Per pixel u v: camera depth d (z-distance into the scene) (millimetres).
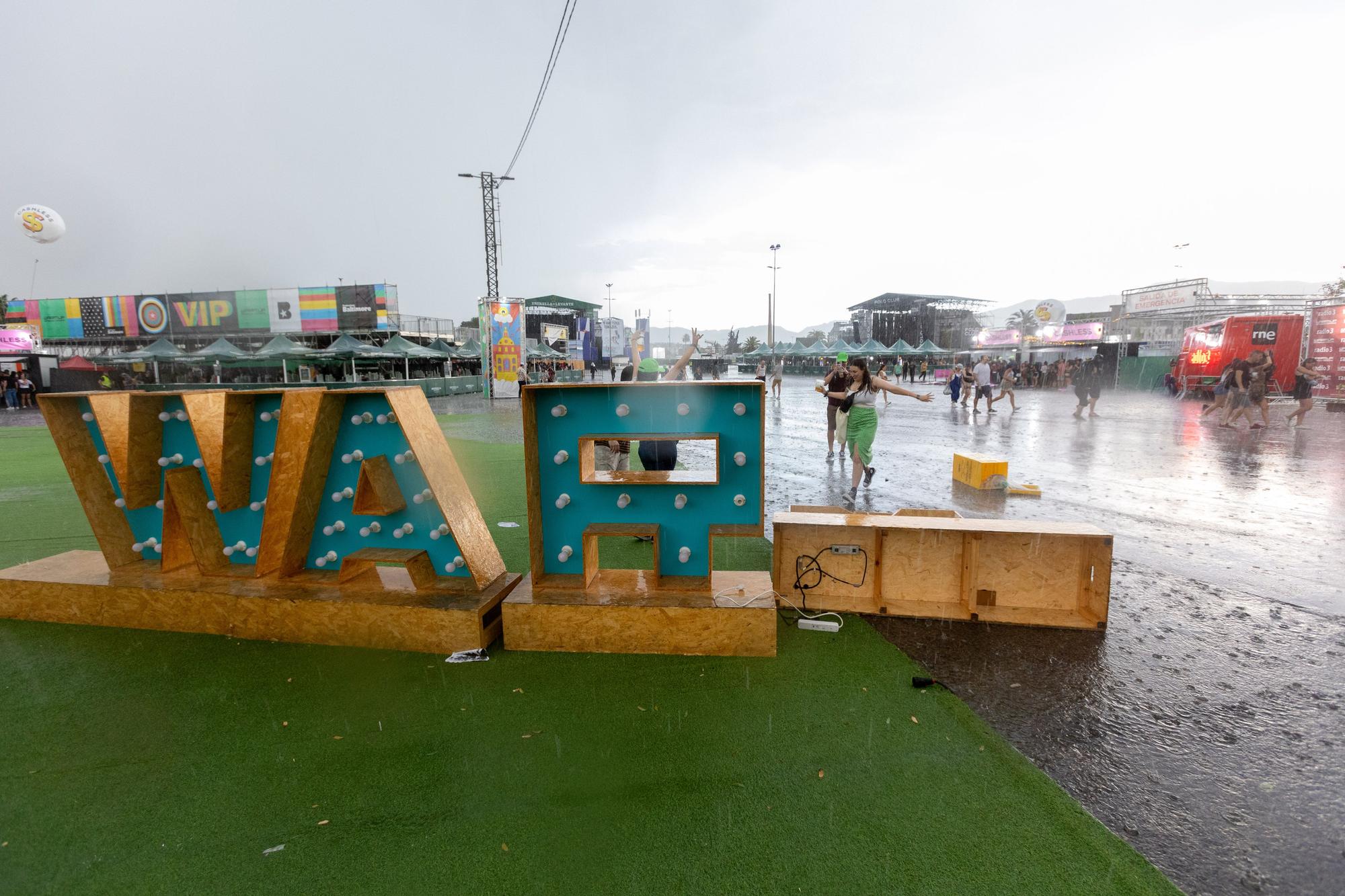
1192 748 2564
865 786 2322
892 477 8547
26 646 3498
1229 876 1918
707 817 2174
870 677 3125
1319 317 18594
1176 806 2230
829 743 2578
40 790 2338
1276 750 2547
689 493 3598
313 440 3572
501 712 2816
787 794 2283
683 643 3350
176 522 3959
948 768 2428
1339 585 4414
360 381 28969
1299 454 10367
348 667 3234
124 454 3846
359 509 3740
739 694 2963
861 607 3988
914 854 2008
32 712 2844
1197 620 3838
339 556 3896
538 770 2424
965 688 3027
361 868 1973
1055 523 3916
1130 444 11734
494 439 13344
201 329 33375
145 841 2094
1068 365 32000
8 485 8609
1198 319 31234
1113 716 2791
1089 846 2039
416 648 3404
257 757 2523
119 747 2594
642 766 2439
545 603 3363
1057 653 3393
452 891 1878
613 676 3135
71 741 2633
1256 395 14031
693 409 3461
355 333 32688
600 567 4789
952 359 49844
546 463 3627
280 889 1897
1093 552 3752
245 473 3836
